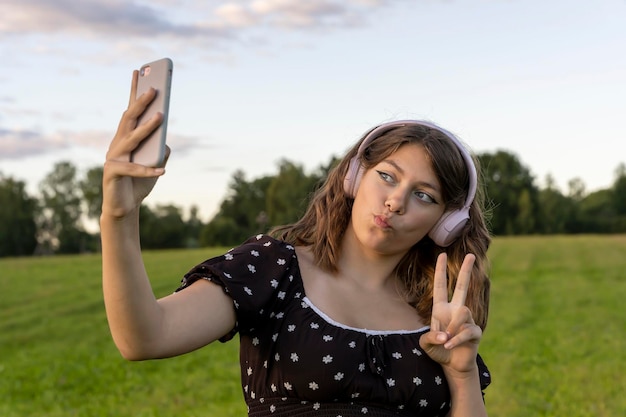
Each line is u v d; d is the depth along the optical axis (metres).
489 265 3.20
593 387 12.83
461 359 2.74
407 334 2.82
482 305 3.15
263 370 2.69
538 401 11.56
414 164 2.77
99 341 20.58
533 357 15.82
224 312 2.56
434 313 2.76
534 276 34.91
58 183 114.12
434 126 2.88
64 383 14.49
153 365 15.80
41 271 37.34
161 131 2.08
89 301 27.69
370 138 2.85
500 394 12.04
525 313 23.91
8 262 43.56
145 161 2.07
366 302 2.84
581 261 40.59
